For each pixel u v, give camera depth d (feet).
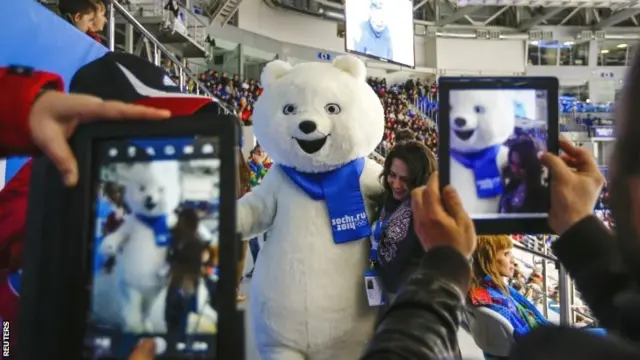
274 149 5.89
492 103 2.22
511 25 67.92
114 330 1.69
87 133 1.70
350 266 5.59
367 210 5.94
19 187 3.28
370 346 1.60
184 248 1.68
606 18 67.92
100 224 1.72
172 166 1.70
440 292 1.65
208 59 40.63
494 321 5.38
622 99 1.26
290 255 5.60
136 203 1.70
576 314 7.55
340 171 5.87
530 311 5.95
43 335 1.72
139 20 22.97
